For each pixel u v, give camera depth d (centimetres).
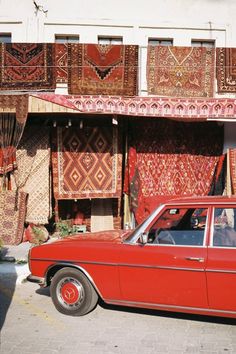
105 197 916
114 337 440
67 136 909
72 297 503
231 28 1043
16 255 796
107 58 859
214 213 450
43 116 896
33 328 470
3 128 882
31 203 910
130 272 466
